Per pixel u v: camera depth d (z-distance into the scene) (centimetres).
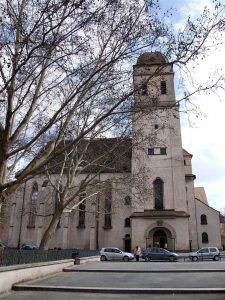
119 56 1359
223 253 4984
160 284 1642
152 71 1553
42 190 5684
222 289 1434
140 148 2892
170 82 5588
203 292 1426
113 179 3425
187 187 5694
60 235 5488
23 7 1280
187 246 4872
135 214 5094
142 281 1769
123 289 1489
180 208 5084
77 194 2734
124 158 3250
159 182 5262
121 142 2717
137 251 4141
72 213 5272
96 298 1361
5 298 1393
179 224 4972
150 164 5312
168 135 5394
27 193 5731
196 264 2950
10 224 5634
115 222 5438
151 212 5066
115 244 5350
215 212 5491
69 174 2781
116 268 2519
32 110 1403
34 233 5594
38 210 5622
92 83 1677
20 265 1702
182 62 1273
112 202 4700
